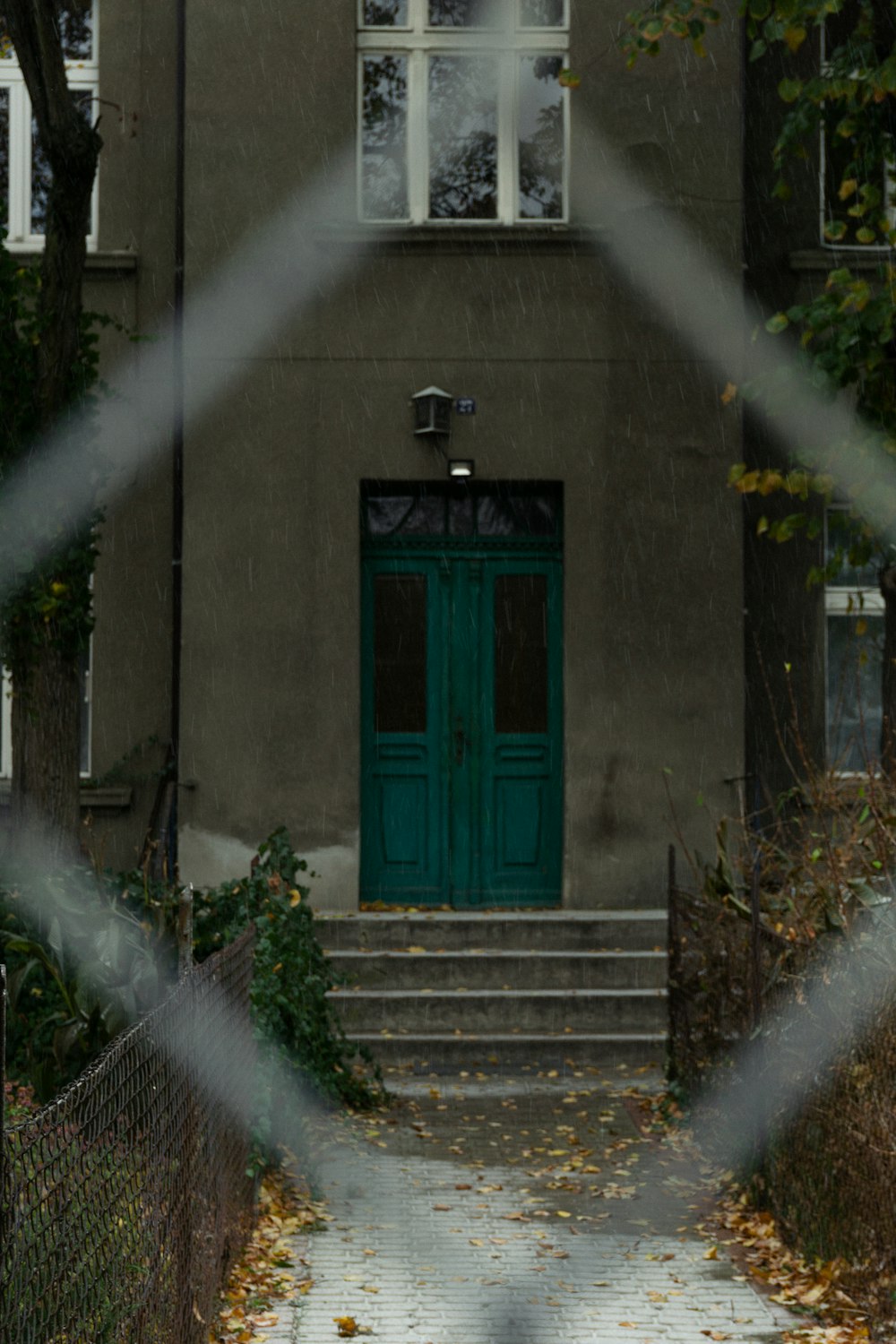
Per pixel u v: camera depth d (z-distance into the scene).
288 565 11.39
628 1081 9.50
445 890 11.77
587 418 11.52
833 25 12.06
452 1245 6.21
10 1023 7.63
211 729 11.29
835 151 11.70
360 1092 8.76
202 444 11.41
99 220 11.91
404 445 11.51
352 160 11.57
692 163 11.55
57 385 9.05
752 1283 5.71
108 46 11.94
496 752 11.88
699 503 11.48
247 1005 6.36
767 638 11.95
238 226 11.49
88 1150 2.92
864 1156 5.21
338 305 11.52
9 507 9.00
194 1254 4.36
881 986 5.07
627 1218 6.62
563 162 11.81
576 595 11.45
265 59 11.55
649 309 11.54
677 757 11.38
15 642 9.15
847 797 7.59
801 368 8.31
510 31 11.81
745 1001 7.00
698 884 9.33
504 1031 10.11
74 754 9.25
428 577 11.89
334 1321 5.25
